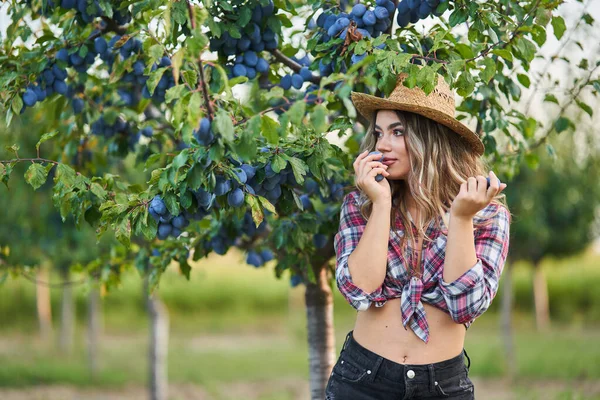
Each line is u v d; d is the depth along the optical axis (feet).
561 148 34.01
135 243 16.69
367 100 9.30
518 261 46.24
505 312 37.86
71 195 10.21
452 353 8.75
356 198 9.61
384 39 9.87
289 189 10.27
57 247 28.43
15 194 26.91
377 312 8.92
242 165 9.30
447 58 10.70
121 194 10.21
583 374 34.68
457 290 8.24
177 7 9.52
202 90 7.98
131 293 68.39
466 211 8.28
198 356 46.19
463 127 9.11
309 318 13.75
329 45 10.45
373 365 8.75
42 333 53.16
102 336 57.57
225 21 10.64
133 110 14.42
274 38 11.28
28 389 35.45
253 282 77.00
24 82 11.64
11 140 24.56
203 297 72.28
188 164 8.99
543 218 39.32
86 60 12.11
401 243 9.02
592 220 41.65
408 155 9.18
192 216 9.86
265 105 12.87
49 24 13.60
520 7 11.25
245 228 12.26
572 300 69.97
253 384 36.88
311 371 13.73
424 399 8.66
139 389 36.22
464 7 10.30
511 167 14.43
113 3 11.47
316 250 12.89
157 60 9.29
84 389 35.96
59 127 14.71
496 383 35.19
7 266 15.64
